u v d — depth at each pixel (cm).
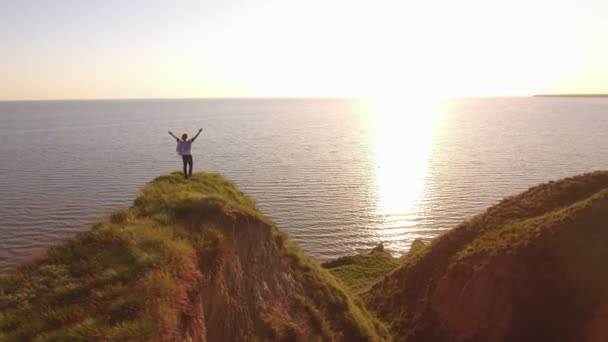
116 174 9969
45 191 8338
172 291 1212
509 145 16125
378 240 6178
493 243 2789
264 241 1873
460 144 16938
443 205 7900
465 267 2758
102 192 8244
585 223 2600
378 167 11894
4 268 4659
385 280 3406
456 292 2717
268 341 1520
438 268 3038
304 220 7044
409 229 6644
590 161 12050
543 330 2342
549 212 2984
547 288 2434
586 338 2242
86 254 1337
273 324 1582
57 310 1104
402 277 3256
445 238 3256
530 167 11350
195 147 15488
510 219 3081
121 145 15450
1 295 1152
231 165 11725
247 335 1463
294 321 1705
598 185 3139
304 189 9106
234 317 1451
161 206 1714
